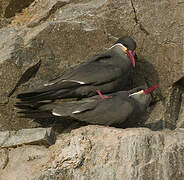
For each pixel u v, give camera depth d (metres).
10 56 12.12
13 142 11.28
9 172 10.77
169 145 10.52
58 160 10.44
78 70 12.02
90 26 12.80
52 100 12.21
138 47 12.98
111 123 11.55
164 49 12.92
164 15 12.94
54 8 13.24
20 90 12.30
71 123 12.62
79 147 10.49
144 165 10.22
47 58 12.51
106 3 12.89
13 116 12.23
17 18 14.02
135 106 11.67
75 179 10.29
